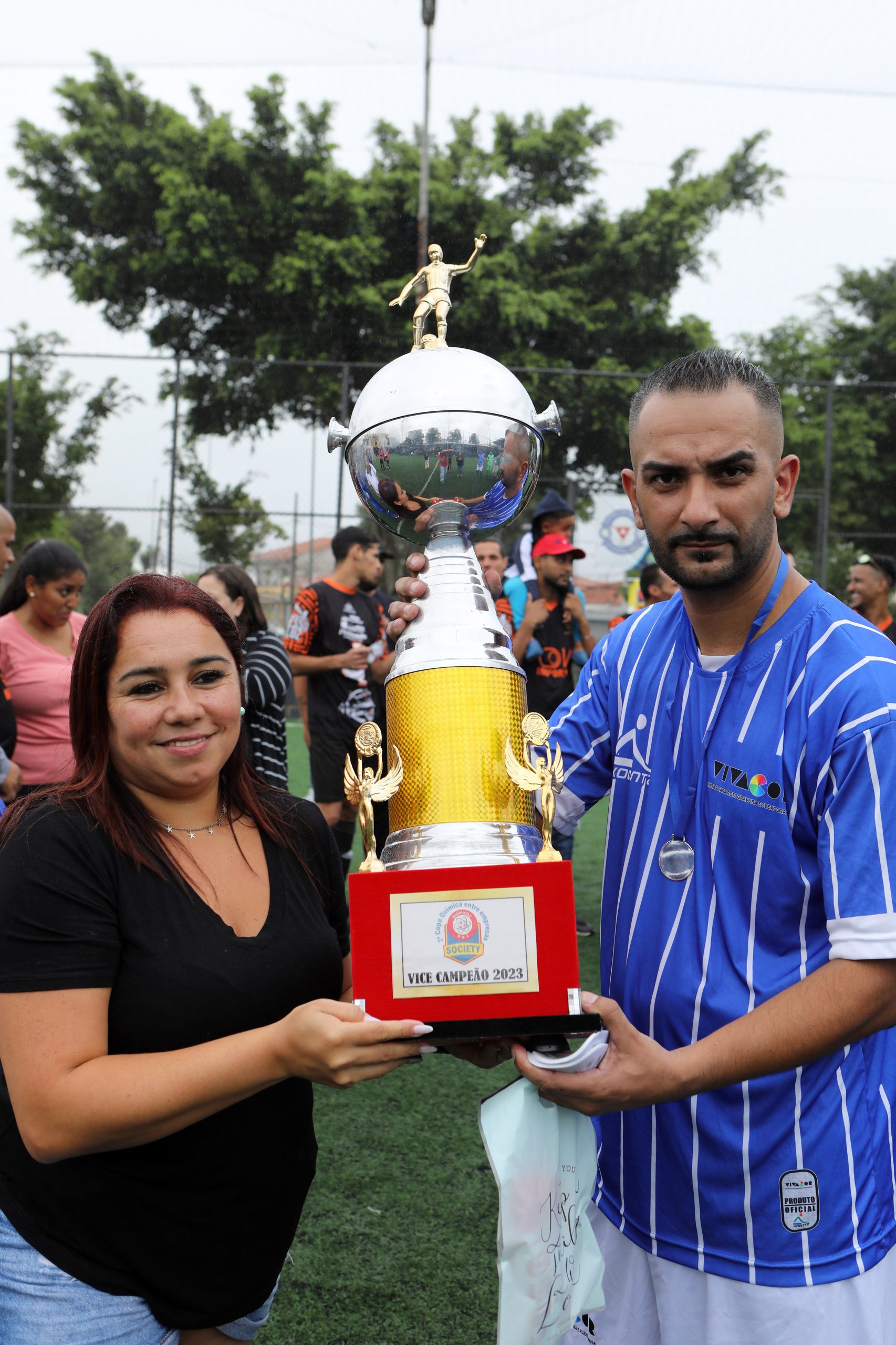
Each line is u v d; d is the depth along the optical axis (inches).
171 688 47.4
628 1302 54.1
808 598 49.7
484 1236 90.2
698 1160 49.5
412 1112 114.7
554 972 41.8
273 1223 51.2
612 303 676.1
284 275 648.4
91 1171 46.4
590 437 569.9
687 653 52.8
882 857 44.6
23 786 133.2
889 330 853.8
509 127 723.4
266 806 54.6
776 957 48.8
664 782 52.9
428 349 55.4
